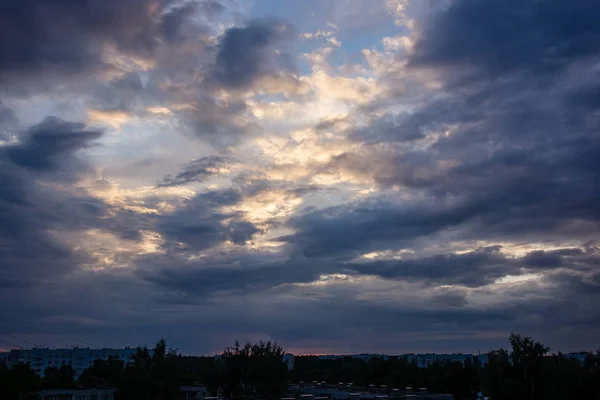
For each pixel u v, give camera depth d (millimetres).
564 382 95750
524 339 96812
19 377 73812
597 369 99188
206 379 109875
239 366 103188
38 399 76125
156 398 92188
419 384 130500
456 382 122312
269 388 100812
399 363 149375
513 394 94062
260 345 105188
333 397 77938
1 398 71250
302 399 73500
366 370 159750
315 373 161500
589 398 96312
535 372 94375
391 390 90688
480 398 108562
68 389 90375
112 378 100812
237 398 97938
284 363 104125
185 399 100875
